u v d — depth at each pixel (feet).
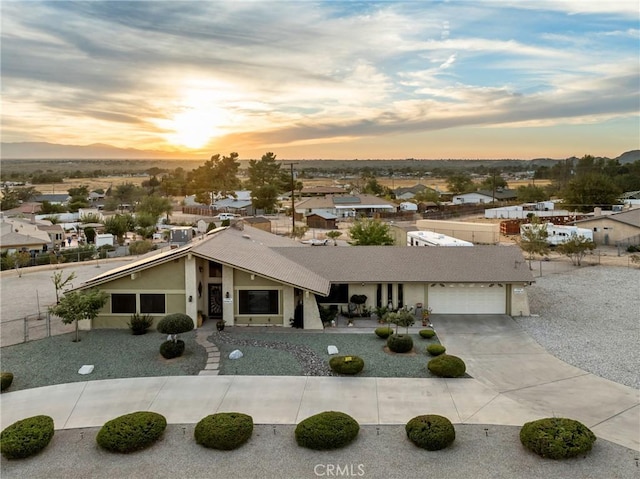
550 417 46.57
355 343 70.90
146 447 42.09
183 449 41.88
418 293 87.10
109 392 53.83
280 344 69.92
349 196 330.95
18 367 61.57
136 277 77.87
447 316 86.17
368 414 48.11
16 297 104.37
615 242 171.53
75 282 118.83
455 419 46.93
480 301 87.20
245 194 428.15
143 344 70.18
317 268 89.35
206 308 83.30
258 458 40.45
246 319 79.77
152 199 311.47
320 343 70.79
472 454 40.55
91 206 385.91
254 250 92.53
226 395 52.70
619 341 71.46
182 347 64.69
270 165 473.67
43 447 41.42
